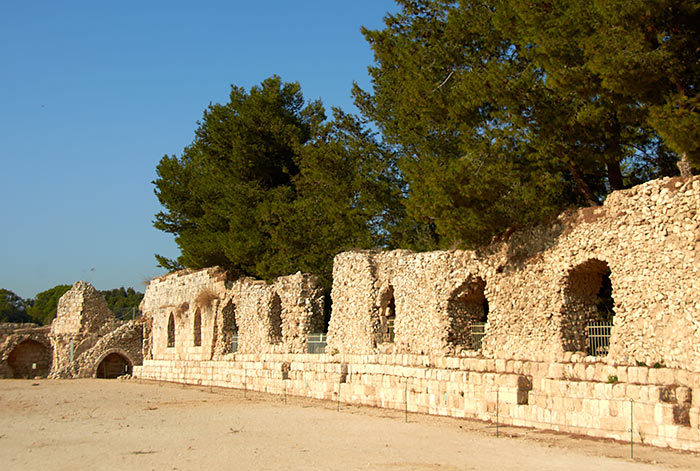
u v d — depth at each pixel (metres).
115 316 92.50
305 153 54.75
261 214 59.50
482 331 34.94
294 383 46.06
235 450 22.94
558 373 27.56
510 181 33.72
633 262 26.44
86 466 20.53
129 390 55.66
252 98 66.81
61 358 84.88
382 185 50.97
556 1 30.92
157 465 20.44
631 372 24.64
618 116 29.59
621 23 27.06
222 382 57.22
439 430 27.50
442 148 43.47
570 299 29.77
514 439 24.91
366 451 22.53
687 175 27.55
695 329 23.44
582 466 19.61
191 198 75.94
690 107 26.41
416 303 37.41
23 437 27.33
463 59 39.94
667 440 22.38
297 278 48.97
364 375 39.16
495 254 33.25
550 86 30.00
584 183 33.91
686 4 26.08
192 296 67.56
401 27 46.44
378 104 50.84
